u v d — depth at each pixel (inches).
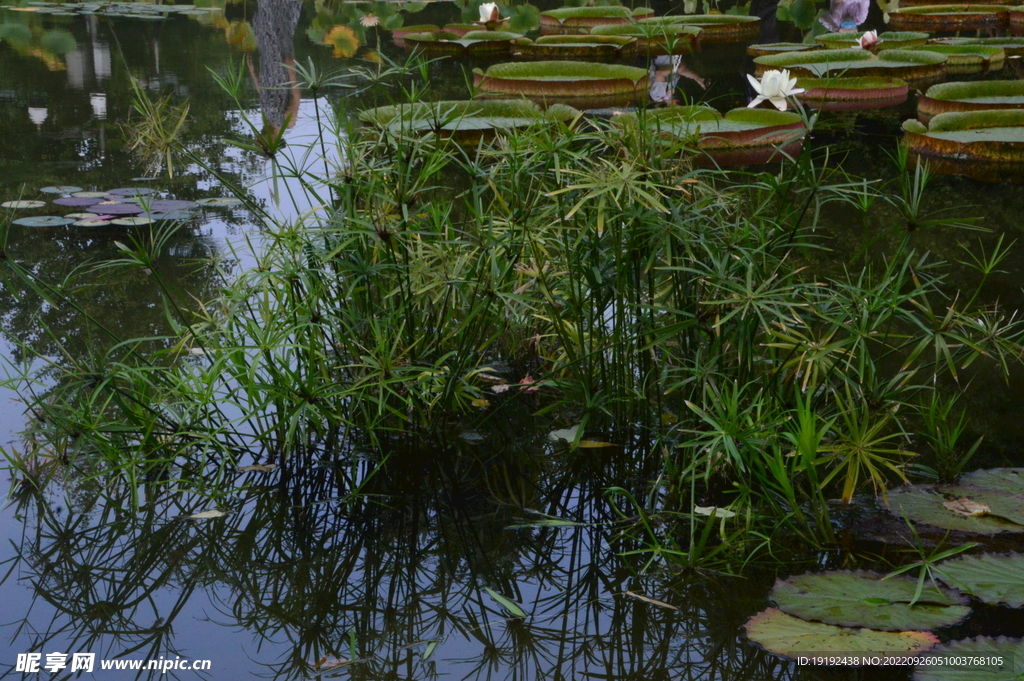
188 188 197.9
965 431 104.5
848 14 495.8
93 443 103.3
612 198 100.4
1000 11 524.7
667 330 98.8
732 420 88.4
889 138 250.8
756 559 83.4
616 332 107.4
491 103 219.9
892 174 211.9
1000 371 118.6
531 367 125.7
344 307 111.6
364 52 413.7
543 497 96.3
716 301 96.2
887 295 104.4
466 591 81.5
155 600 79.9
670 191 109.4
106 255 159.8
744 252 99.0
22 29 451.2
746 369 102.5
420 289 111.4
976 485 92.3
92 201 185.9
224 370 108.3
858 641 68.9
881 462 89.2
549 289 113.0
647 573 82.9
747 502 88.3
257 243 163.6
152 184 201.2
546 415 113.3
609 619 77.0
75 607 78.7
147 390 110.7
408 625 76.7
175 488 97.8
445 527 91.0
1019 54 398.9
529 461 103.2
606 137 115.7
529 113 214.2
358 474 100.7
